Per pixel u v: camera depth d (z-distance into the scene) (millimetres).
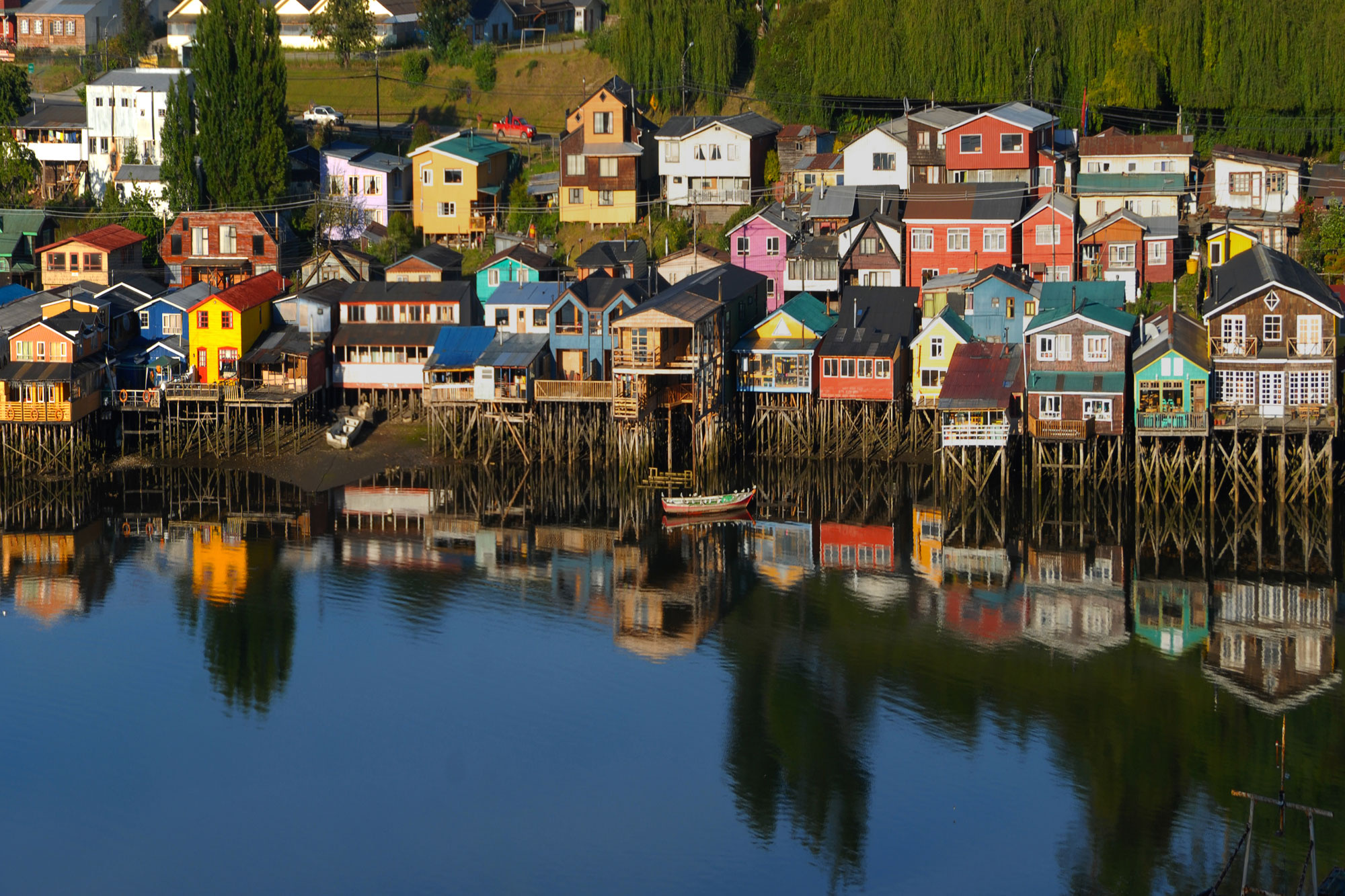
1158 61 192875
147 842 91125
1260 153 179875
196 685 110312
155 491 157125
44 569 133750
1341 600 120188
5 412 157375
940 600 122688
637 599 124500
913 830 90688
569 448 160875
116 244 191125
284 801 95250
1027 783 94875
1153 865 86688
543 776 97438
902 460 157500
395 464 162250
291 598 125938
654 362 151000
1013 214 172750
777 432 162875
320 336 170750
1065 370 143750
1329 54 187000
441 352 163875
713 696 107000
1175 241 169375
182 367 170375
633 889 86125
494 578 130000
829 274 173500
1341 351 143375
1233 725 100875
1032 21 195500
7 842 91312
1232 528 136250
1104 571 127500
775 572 129875
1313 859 79250
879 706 104750
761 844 89938
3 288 188875
